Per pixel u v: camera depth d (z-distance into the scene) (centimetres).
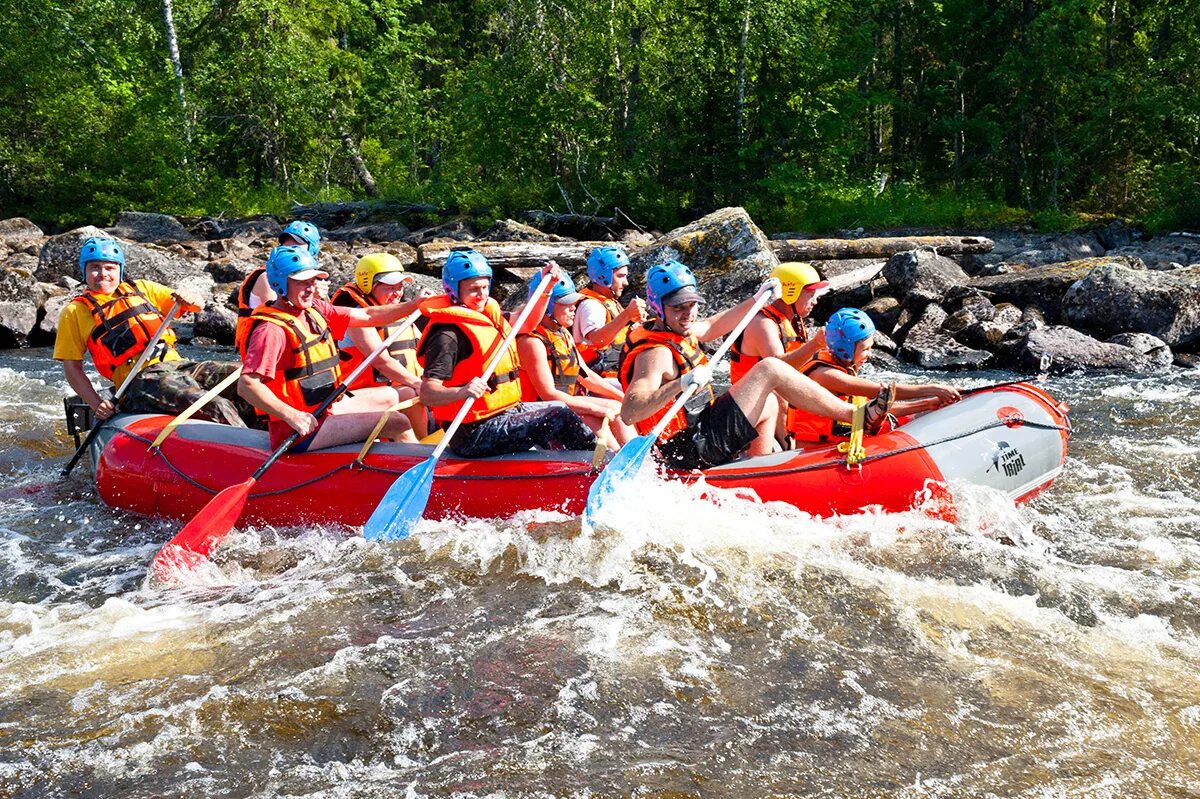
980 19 2311
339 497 525
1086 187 2320
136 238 2020
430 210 2175
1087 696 371
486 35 3105
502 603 446
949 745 343
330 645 414
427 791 323
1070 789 320
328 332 552
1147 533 529
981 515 509
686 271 502
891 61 2544
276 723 360
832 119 2206
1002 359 1039
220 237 2041
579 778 328
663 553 480
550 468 514
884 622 426
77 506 605
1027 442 542
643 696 374
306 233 641
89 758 342
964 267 1433
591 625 425
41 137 2589
